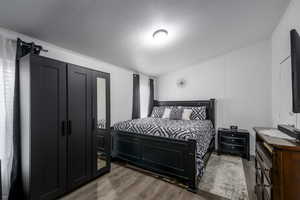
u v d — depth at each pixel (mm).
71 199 1719
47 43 2121
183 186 1973
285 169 1026
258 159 1613
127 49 2605
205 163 2529
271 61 2922
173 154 2092
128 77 3766
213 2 1667
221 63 3555
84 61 2715
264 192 1358
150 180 2129
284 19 2074
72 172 1863
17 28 1702
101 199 1718
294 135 1228
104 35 2064
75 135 1911
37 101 1547
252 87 3184
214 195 1784
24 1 1322
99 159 2262
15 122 1601
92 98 2150
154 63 3527
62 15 1564
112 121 3266
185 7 1683
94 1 1422
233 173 2342
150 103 4445
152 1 1521
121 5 1525
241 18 2080
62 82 1780
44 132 1602
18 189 1604
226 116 3486
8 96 1648
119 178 2191
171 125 2572
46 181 1609
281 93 2305
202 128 2457
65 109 1808
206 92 3787
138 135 2488
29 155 1498
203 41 2652
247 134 2902
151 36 2236
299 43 1233
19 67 1641
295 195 1009
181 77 4223
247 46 3215
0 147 1582
